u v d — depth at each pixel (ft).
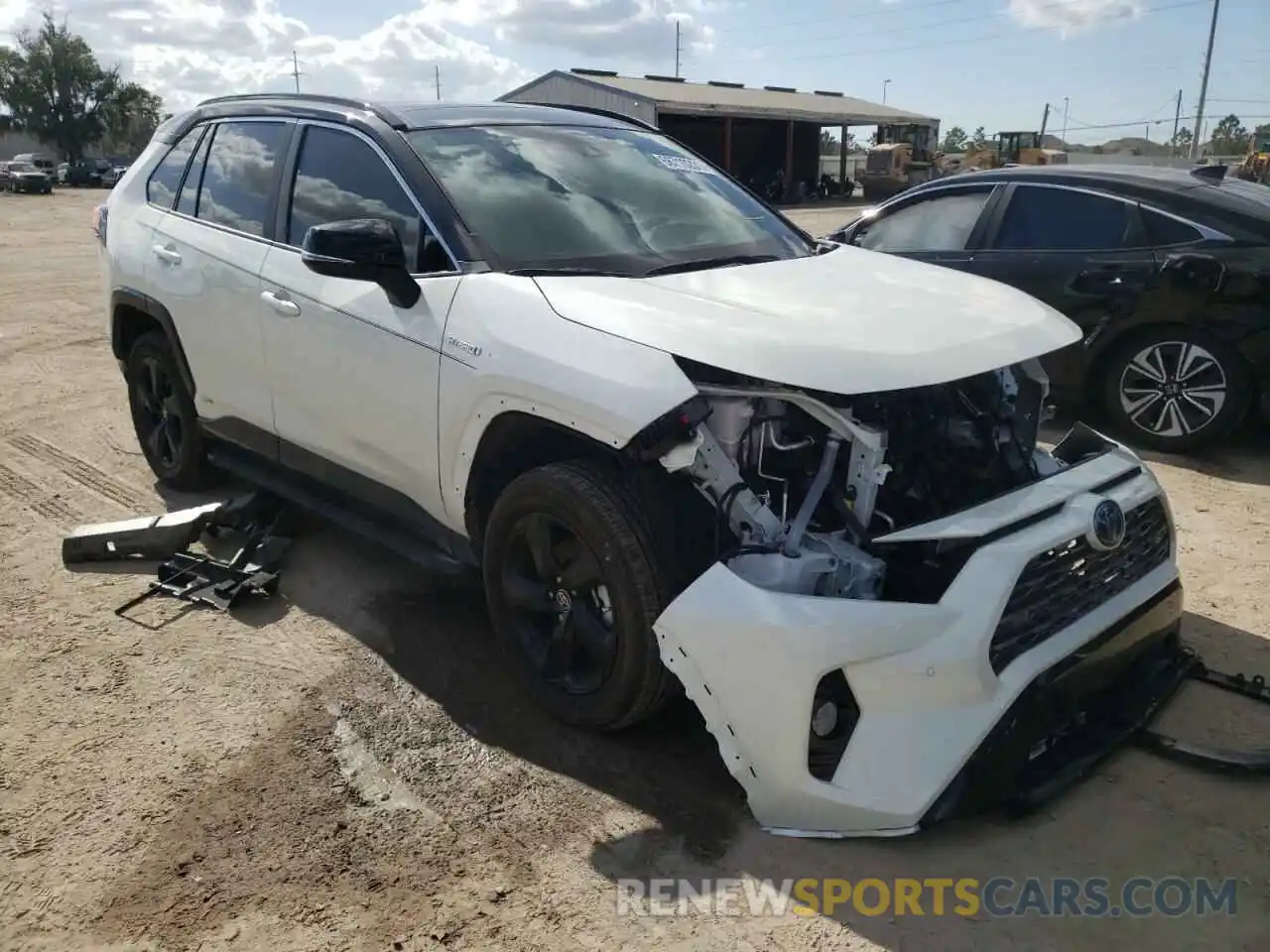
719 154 146.41
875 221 23.24
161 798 9.35
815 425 9.11
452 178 11.60
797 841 8.68
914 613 8.06
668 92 137.08
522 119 13.38
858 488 8.76
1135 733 9.89
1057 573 8.75
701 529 9.07
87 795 9.40
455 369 10.32
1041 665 8.43
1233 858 8.51
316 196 12.78
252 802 9.29
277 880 8.35
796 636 8.00
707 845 8.68
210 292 14.01
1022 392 10.83
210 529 14.69
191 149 15.60
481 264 10.71
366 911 8.01
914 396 9.50
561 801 9.27
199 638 12.26
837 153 196.13
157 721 10.55
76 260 51.57
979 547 8.40
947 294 10.56
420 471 11.21
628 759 9.87
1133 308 18.97
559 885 8.27
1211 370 18.58
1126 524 9.60
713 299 9.79
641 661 9.23
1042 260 20.06
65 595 13.41
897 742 8.05
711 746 10.07
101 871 8.46
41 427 20.77
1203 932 7.73
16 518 16.05
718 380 8.82
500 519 10.34
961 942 7.66
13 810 9.20
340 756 9.96
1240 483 17.75
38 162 176.24
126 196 16.72
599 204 12.07
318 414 12.52
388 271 10.78
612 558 9.21
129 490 17.20
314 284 12.25
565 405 9.16
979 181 21.47
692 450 8.50
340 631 12.42
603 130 13.94
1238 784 9.42
